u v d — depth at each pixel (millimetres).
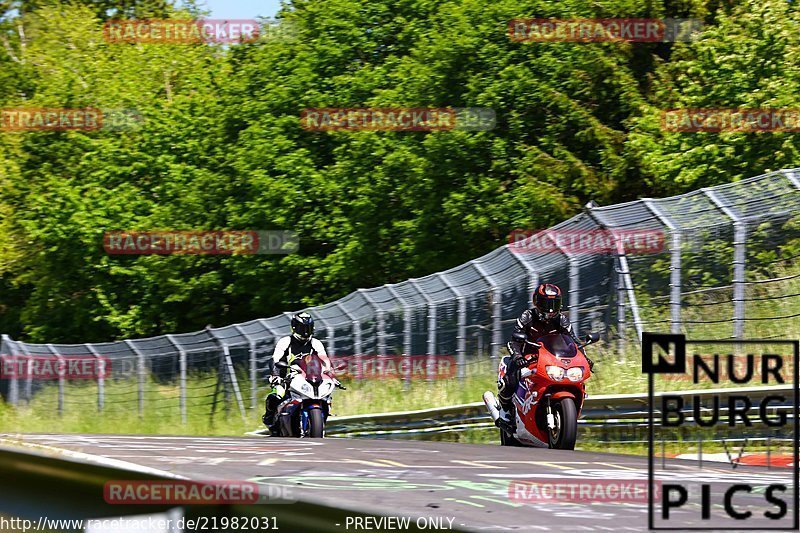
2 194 116250
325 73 95500
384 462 20281
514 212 75875
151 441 26047
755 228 39594
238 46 106125
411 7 94812
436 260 82062
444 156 79125
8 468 12656
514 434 31188
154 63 119750
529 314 30250
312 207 90250
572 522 12742
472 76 81438
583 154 82875
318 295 91500
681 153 68812
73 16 133375
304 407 35969
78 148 113312
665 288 41844
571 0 80562
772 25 67750
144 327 103812
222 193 95688
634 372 39188
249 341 66062
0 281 130625
